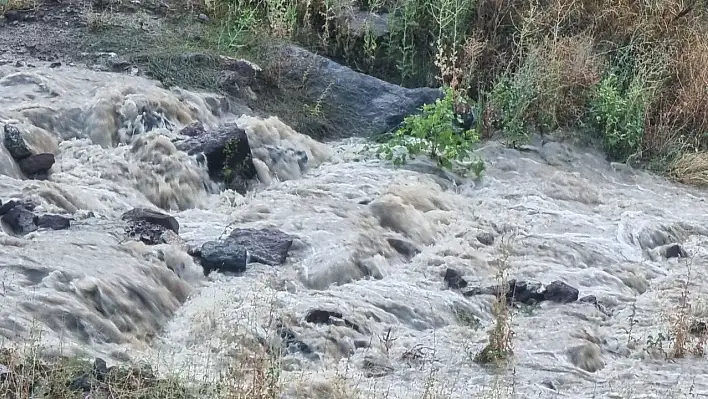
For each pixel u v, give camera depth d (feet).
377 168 31.81
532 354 21.75
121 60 33.32
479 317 23.71
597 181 34.60
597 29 40.93
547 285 25.12
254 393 16.92
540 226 29.66
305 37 38.75
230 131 29.35
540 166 34.22
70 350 17.81
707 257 29.30
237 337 20.15
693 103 38.68
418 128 32.58
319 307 21.90
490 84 38.45
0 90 30.09
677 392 20.03
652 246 29.53
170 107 30.71
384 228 27.37
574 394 19.67
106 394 16.26
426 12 39.68
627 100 36.68
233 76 34.17
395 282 24.59
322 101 35.40
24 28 34.65
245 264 23.73
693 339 23.39
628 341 23.15
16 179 25.73
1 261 20.39
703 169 36.22
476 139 33.12
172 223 24.68
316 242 25.34
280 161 30.68
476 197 31.42
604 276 26.66
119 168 27.53
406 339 21.94
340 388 18.06
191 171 28.19
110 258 21.76
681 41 40.75
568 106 37.29
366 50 38.60
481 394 18.79
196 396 16.69
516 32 39.78
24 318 18.63
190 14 37.27
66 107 29.43
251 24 37.24
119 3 37.04
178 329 20.89
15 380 15.88
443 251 26.58
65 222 23.32
